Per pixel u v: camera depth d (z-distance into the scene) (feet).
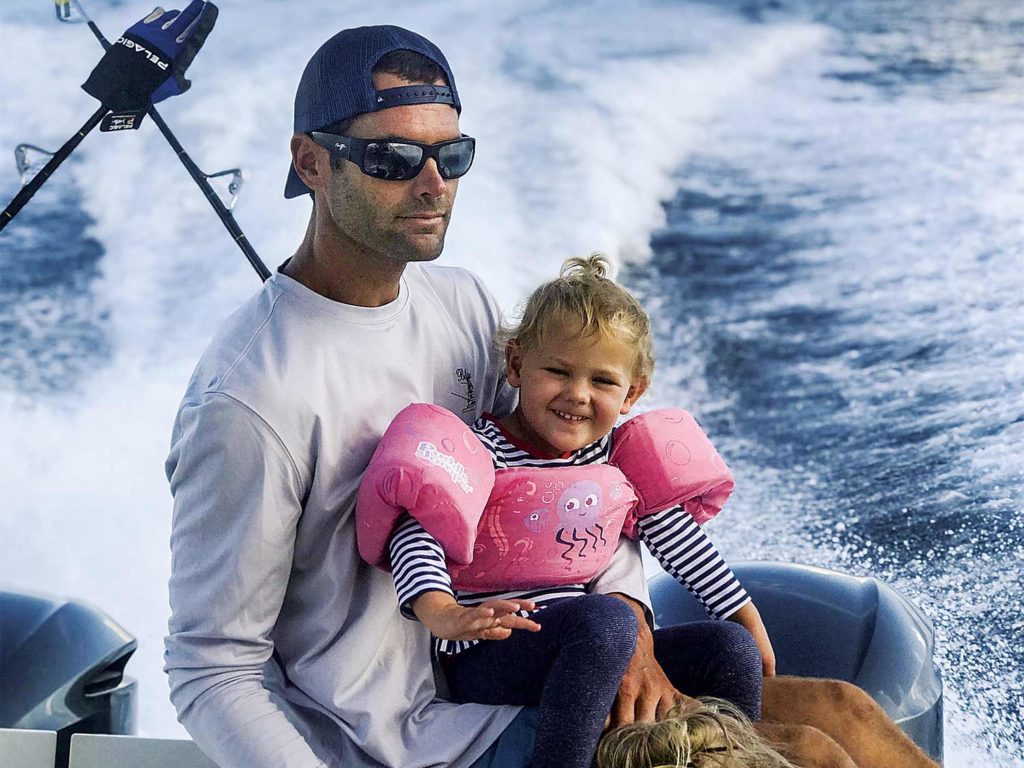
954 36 32.86
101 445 19.58
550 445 7.86
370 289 7.57
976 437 18.56
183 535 7.22
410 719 7.41
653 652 7.52
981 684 13.51
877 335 21.48
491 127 27.12
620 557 8.13
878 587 9.50
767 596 9.41
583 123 27.55
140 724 14.55
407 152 7.06
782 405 19.80
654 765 6.51
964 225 24.59
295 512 7.23
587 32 31.35
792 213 25.34
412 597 6.93
